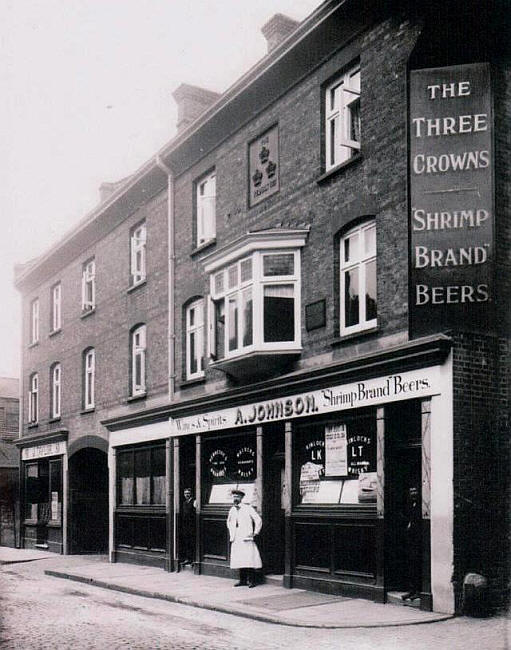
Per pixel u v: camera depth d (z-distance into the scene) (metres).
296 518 14.73
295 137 15.84
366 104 13.87
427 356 11.82
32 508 28.61
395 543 12.63
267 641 9.83
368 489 13.20
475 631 10.12
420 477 12.55
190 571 18.56
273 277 15.52
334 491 13.99
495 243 12.11
